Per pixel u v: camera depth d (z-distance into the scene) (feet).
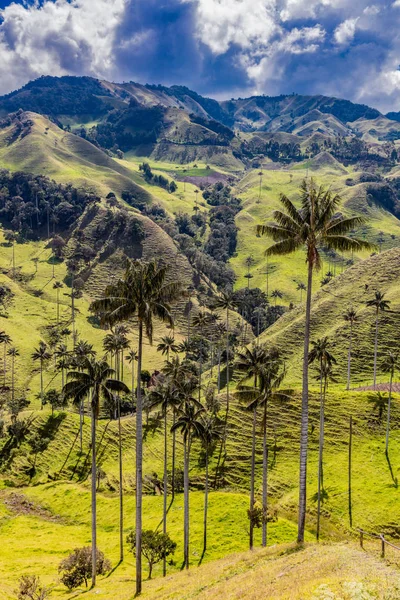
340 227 125.08
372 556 97.91
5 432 391.24
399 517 226.79
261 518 184.65
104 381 174.50
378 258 618.44
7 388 512.63
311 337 530.27
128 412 448.65
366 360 461.37
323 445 308.19
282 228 129.29
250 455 313.32
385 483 258.16
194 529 238.89
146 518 266.77
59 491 320.91
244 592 91.81
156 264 132.98
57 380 555.28
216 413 355.15
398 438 302.04
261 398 188.24
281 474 289.74
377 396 343.87
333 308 561.43
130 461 342.85
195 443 337.52
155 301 130.31
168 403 210.79
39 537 259.80
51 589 171.83
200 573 142.41
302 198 129.49
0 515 290.76
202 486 297.74
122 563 217.36
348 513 238.48
